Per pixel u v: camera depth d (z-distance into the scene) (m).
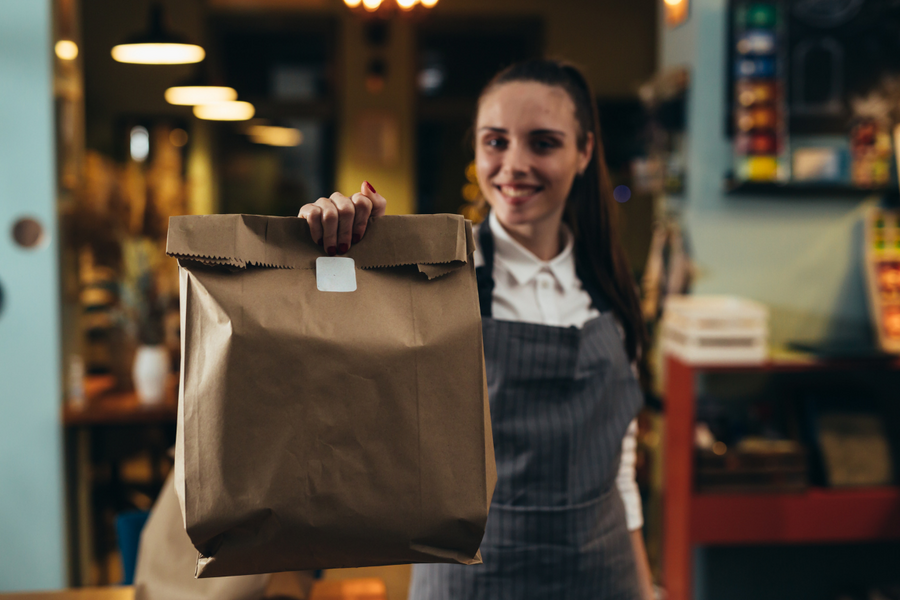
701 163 2.95
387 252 0.80
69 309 3.09
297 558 0.75
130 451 3.64
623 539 1.37
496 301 1.33
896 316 2.83
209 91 4.27
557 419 1.28
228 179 6.21
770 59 2.86
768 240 2.97
